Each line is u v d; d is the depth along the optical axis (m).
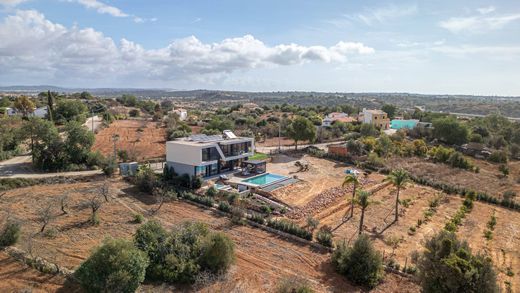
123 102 154.00
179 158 51.28
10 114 96.00
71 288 23.48
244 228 35.88
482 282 22.00
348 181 40.56
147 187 45.00
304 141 80.81
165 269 25.73
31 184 44.53
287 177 54.59
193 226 30.31
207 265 26.95
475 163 70.44
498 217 42.28
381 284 27.08
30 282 23.77
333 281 27.03
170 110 146.12
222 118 105.81
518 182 56.50
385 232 36.22
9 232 28.41
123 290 22.08
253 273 27.44
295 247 32.31
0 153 54.34
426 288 23.41
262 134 93.31
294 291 24.41
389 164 64.00
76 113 95.00
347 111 154.12
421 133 92.38
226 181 50.88
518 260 31.50
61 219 34.91
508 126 101.19
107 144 71.00
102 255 22.75
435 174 58.78
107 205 39.59
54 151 51.16
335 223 38.06
